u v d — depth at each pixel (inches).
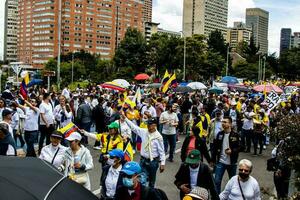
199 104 752.3
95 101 786.8
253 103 650.2
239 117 637.9
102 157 303.6
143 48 2871.6
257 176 458.9
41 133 506.9
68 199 111.1
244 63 3951.8
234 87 1547.7
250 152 620.4
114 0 6314.0
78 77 3577.8
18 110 530.9
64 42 5890.8
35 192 106.7
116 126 301.7
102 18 6210.6
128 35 2955.2
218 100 963.3
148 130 338.6
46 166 127.3
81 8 5979.3
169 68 2630.4
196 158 248.8
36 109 469.7
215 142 341.1
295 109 724.7
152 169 334.0
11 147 281.9
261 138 595.2
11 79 1610.5
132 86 1401.3
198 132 356.2
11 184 106.9
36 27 6171.3
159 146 335.3
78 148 267.6
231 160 333.7
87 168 268.1
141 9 6722.4
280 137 274.1
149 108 627.5
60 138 264.5
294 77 3937.0
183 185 252.7
